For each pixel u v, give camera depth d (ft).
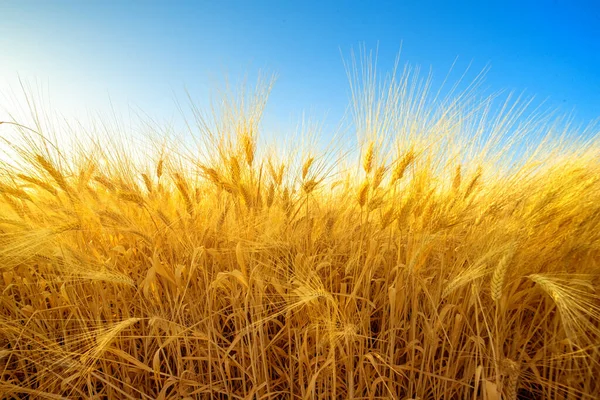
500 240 2.10
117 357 2.31
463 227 2.37
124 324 1.96
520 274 2.06
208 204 2.67
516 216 2.17
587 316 1.95
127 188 2.49
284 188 2.48
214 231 2.52
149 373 2.30
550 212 2.06
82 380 2.28
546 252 2.10
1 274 2.68
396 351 2.15
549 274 1.90
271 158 2.60
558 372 2.04
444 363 2.20
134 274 2.52
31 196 2.53
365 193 2.22
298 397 2.14
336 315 1.96
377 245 2.30
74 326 2.44
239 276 2.03
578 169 2.26
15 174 2.40
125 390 2.27
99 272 2.17
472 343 2.11
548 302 2.07
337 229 2.52
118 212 2.51
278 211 2.47
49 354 2.30
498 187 2.37
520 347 2.19
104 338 1.93
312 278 2.09
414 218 2.18
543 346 2.08
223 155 2.44
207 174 2.41
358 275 2.37
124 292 2.48
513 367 1.76
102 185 2.59
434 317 2.03
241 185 2.31
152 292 2.39
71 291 2.31
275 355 2.31
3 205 2.46
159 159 2.72
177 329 2.15
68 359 2.09
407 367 2.03
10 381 2.28
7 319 2.35
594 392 1.89
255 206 2.38
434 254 2.43
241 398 2.06
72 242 2.40
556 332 2.01
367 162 2.28
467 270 2.00
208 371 2.21
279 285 2.09
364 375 2.05
